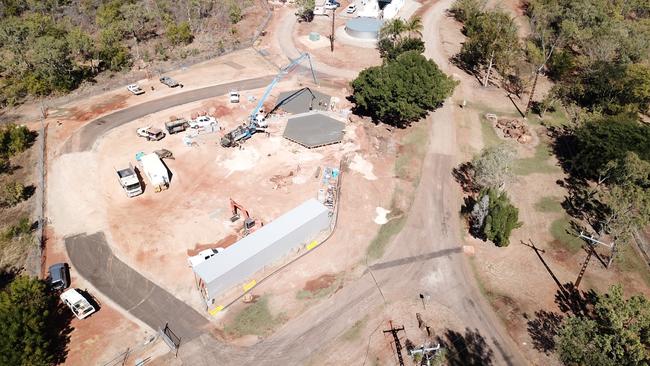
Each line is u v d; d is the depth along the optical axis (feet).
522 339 167.53
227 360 157.79
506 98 330.34
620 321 142.31
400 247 205.46
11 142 254.27
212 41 392.27
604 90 310.86
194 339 164.14
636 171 208.95
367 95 272.31
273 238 188.75
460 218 222.69
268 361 157.89
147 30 403.75
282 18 446.60
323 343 164.25
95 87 317.63
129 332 165.27
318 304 178.40
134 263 192.65
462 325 172.14
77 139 265.75
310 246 201.98
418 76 267.59
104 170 241.96
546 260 201.36
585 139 248.52
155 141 265.34
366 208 225.97
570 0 427.33
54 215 214.28
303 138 271.08
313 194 230.89
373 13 450.30
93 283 183.11
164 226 209.36
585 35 370.12
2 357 139.13
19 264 189.78
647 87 293.23
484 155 222.69
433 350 160.15
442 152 269.64
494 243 208.95
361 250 202.80
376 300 180.65
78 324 167.02
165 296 179.42
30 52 331.16
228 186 234.99
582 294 185.26
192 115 289.74
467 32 423.23
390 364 158.10
